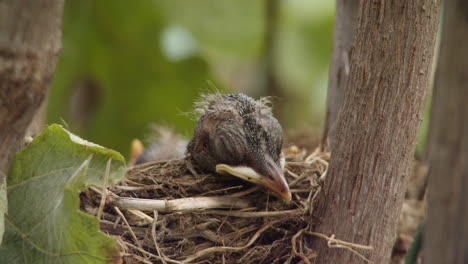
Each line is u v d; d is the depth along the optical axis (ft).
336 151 1.47
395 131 1.43
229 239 1.49
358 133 1.44
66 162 1.43
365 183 1.44
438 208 1.26
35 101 1.27
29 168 1.43
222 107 1.56
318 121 2.23
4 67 1.25
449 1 1.24
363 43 1.43
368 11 1.43
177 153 1.81
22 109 1.27
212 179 1.55
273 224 1.50
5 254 1.41
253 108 1.55
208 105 1.63
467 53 1.23
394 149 1.43
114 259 1.38
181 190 1.53
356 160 1.44
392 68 1.42
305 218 1.49
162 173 1.55
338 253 1.46
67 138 1.43
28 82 1.26
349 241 1.45
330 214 1.47
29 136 1.46
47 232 1.40
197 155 1.56
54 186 1.42
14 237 1.41
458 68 1.24
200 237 1.49
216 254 1.48
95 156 1.43
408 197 1.64
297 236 1.48
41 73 1.27
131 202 1.45
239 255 1.48
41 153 1.43
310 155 1.62
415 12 1.41
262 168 1.50
